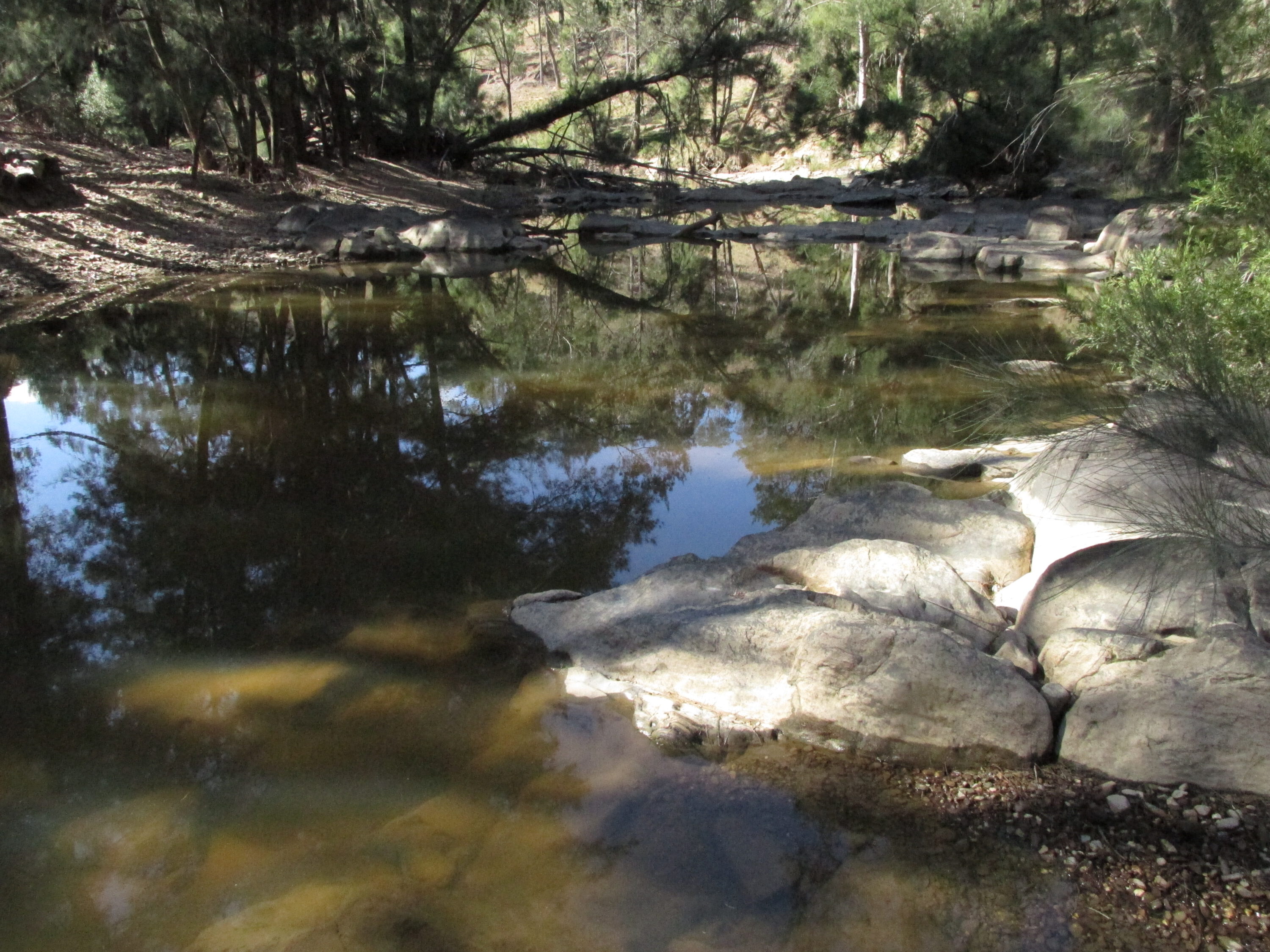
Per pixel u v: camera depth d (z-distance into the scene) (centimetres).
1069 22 1422
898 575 415
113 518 551
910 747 327
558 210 2423
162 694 369
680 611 402
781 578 433
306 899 262
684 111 3309
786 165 3616
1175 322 310
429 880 271
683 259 1702
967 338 1025
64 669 389
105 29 1458
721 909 261
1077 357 666
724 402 819
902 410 780
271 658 396
